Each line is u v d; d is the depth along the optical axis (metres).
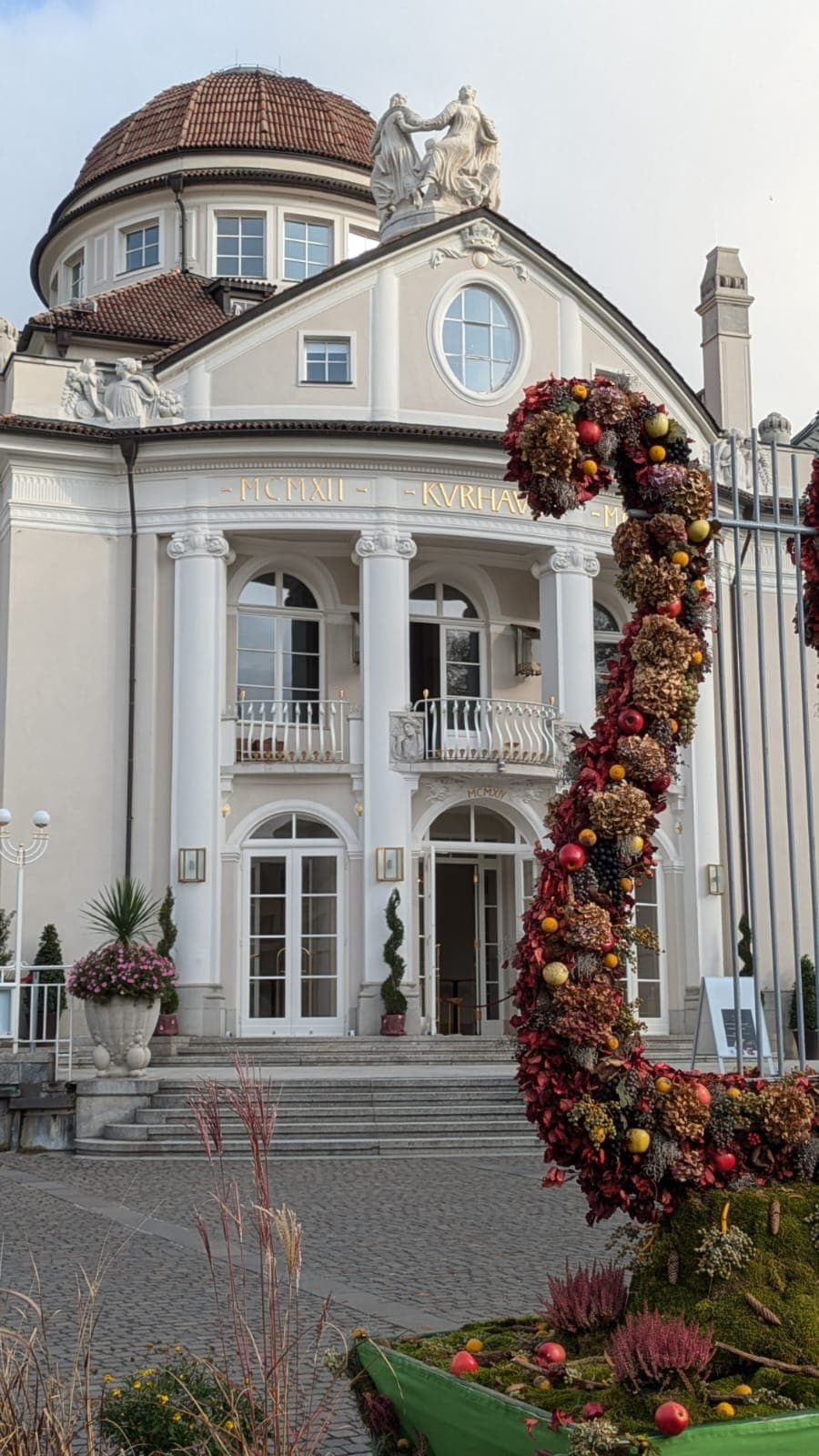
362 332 30.70
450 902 32.62
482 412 31.11
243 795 29.47
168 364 30.22
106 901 28.55
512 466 6.38
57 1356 8.30
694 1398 4.75
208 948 28.36
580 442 6.25
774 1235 5.37
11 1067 19.73
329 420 29.80
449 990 32.28
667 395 32.59
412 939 29.14
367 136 42.00
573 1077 5.59
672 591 6.25
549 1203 14.91
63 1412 5.13
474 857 32.38
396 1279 10.80
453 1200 15.09
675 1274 5.44
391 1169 17.72
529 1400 5.01
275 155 39.56
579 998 5.56
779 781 30.17
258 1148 5.20
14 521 29.27
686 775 31.53
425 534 30.12
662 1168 5.50
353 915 29.20
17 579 29.11
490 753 29.61
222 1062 26.20
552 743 30.23
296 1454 4.95
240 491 29.64
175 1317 9.41
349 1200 15.08
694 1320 5.22
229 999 28.77
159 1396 5.70
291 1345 5.30
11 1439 4.86
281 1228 5.02
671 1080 5.61
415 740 29.44
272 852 29.50
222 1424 5.33
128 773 29.03
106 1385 6.54
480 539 30.39
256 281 37.56
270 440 29.55
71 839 28.62
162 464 29.73
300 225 39.94
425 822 29.69
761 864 30.09
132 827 28.83
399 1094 20.61
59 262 42.06
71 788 28.80
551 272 31.92
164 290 37.59
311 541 30.66
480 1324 6.16
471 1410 4.94
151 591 29.58
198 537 29.52
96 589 29.55
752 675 30.16
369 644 29.61
